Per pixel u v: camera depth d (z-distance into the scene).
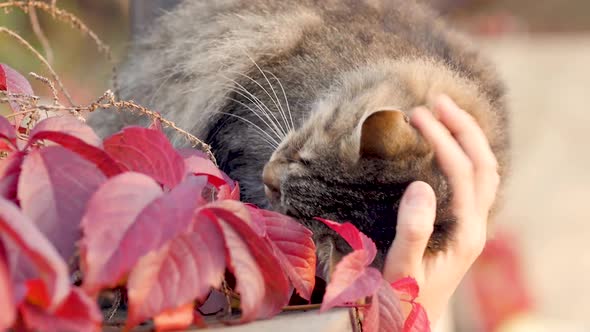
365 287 0.77
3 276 0.66
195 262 0.74
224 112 1.15
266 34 1.16
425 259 0.95
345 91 1.05
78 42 2.04
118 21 2.29
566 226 2.49
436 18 1.24
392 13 1.18
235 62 1.15
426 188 0.91
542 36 3.33
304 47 1.14
